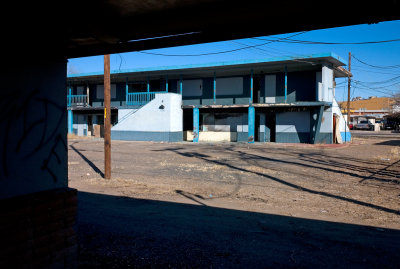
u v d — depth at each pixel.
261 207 6.43
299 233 4.81
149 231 4.86
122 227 5.05
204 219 5.52
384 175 10.38
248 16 2.46
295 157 15.39
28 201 2.74
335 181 9.34
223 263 3.72
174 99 25.86
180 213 5.92
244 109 25.66
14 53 2.69
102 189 8.18
